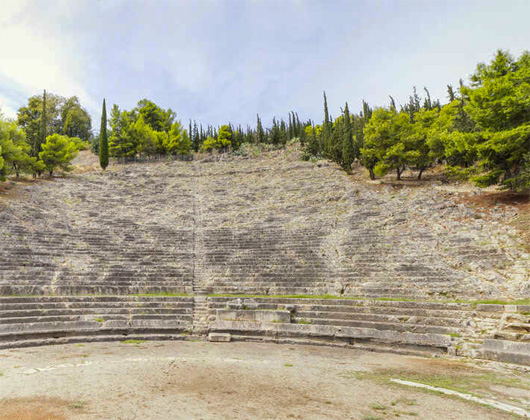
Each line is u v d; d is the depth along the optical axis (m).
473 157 27.78
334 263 21.98
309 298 17.62
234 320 16.67
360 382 9.24
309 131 83.00
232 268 22.98
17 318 14.39
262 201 37.34
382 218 27.41
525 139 22.95
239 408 7.13
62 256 22.34
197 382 9.00
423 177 38.66
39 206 30.69
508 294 15.57
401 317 14.89
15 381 8.73
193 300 18.31
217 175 49.38
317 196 36.09
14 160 37.12
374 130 39.09
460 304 14.71
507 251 18.64
